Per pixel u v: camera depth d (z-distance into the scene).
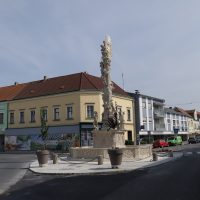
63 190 13.16
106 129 27.11
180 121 97.88
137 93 69.44
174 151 40.34
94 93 50.66
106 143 26.44
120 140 27.08
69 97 51.72
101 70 28.34
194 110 120.19
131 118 60.16
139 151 25.58
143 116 70.25
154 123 75.88
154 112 75.81
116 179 15.64
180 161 24.42
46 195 12.24
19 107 57.88
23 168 23.17
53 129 52.69
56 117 52.94
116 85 62.62
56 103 53.03
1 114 60.28
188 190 12.00
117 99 56.62
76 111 50.72
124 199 10.79
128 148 24.95
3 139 60.12
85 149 25.83
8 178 17.95
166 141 61.12
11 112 59.00
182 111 106.56
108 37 28.50
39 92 56.62
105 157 24.80
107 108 27.66
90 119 50.25
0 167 24.39
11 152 53.12
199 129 121.81
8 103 59.47
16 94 61.31
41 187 14.23
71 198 11.43
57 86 55.47
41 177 17.81
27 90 60.19
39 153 22.83
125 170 18.75
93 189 13.05
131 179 15.41
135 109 68.50
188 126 105.69
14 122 58.28
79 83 52.69
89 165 22.25
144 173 17.53
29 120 56.19
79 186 13.99
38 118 55.00
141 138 66.44
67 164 23.62
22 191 13.45
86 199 11.10
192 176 15.80
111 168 19.78
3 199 11.84
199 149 45.22
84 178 16.55
